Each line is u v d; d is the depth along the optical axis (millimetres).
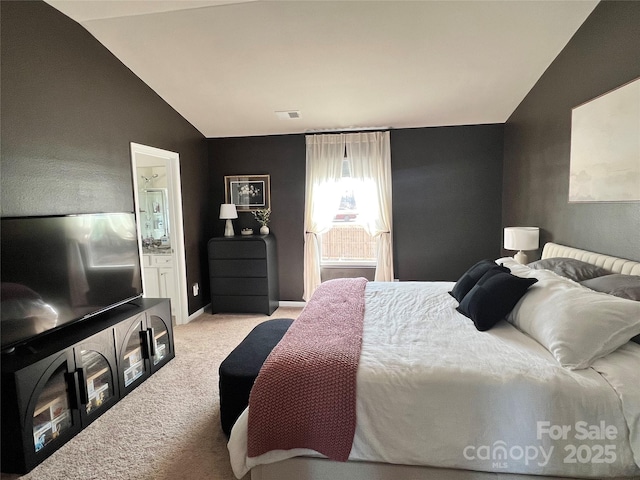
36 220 2172
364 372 1566
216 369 3051
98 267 2656
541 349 1731
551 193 3139
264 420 1562
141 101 3416
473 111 4020
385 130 4496
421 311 2443
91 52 2801
